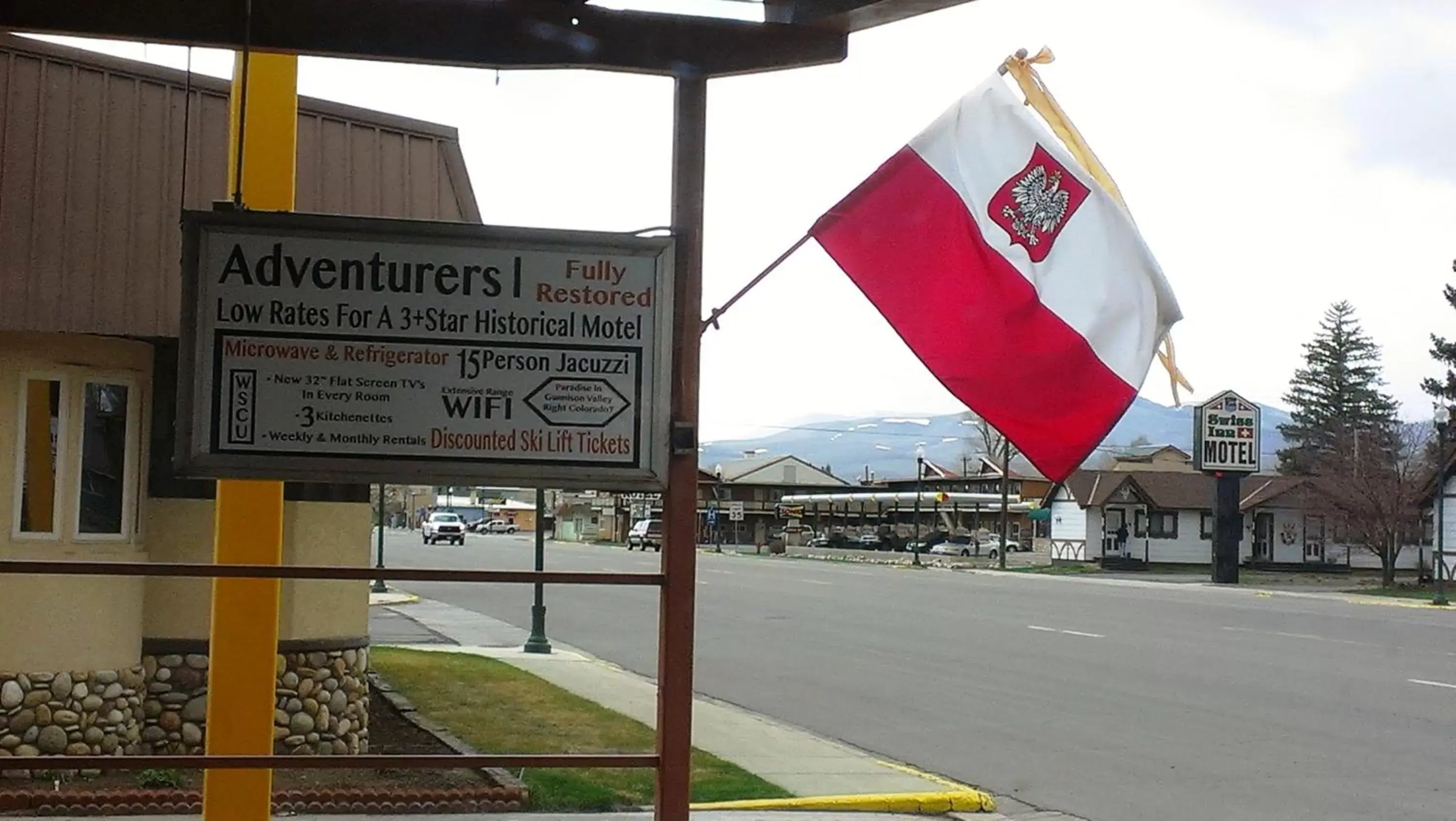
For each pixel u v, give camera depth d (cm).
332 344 468
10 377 812
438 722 1155
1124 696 1491
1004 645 2053
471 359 473
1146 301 518
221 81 872
